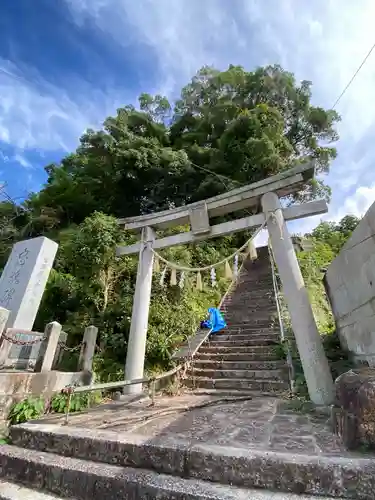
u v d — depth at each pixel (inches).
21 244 289.4
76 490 105.3
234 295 518.9
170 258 397.7
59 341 251.1
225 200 287.3
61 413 185.9
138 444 115.0
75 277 350.3
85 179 625.0
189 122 879.7
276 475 93.1
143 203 685.9
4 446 139.6
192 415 174.6
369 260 180.7
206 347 334.6
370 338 193.3
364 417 104.0
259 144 589.9
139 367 263.0
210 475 99.5
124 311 328.2
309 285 463.5
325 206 241.3
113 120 748.6
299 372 252.2
